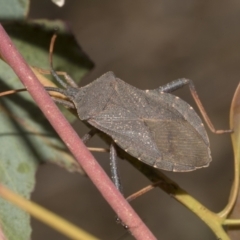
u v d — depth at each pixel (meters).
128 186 0.31
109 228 0.31
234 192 0.18
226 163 0.32
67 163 0.19
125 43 0.35
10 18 0.20
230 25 0.35
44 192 0.32
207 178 0.32
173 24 0.35
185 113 0.20
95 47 0.34
